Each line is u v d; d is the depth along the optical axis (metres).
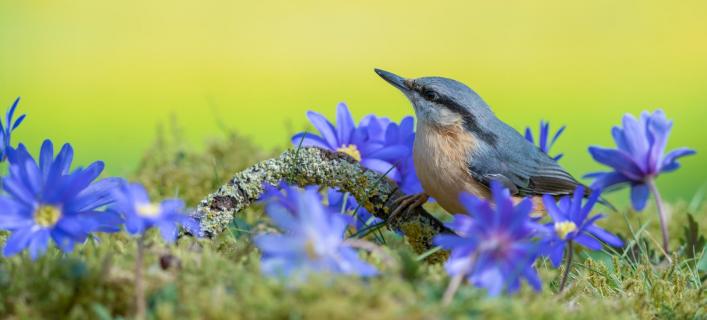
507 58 31.88
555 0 36.47
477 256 5.63
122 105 26.09
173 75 29.59
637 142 8.45
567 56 31.73
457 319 5.11
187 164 11.18
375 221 8.22
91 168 6.21
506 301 5.48
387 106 28.12
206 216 7.36
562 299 6.44
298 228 5.47
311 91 28.80
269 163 7.57
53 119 23.66
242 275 5.55
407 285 5.46
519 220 5.54
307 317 5.02
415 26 34.75
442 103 9.77
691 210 11.24
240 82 29.42
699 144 21.09
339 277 5.34
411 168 8.88
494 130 9.91
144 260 5.89
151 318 5.27
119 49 30.95
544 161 10.13
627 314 6.14
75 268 5.61
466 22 35.00
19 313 5.41
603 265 7.65
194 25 33.53
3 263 6.22
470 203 5.56
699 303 6.71
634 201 8.69
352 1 37.06
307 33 34.03
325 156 7.68
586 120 24.91
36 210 6.05
